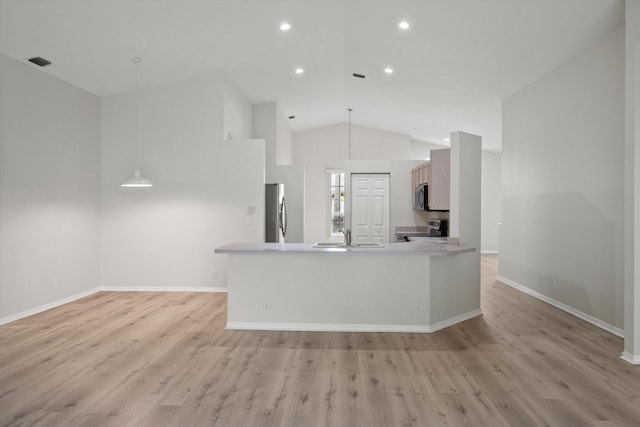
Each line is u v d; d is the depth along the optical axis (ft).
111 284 19.93
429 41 16.06
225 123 19.98
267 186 21.70
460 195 14.83
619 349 11.76
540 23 13.34
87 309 16.35
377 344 12.29
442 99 23.27
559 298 16.60
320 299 13.76
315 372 10.14
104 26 13.71
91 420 7.82
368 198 26.43
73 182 17.90
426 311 13.55
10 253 14.64
